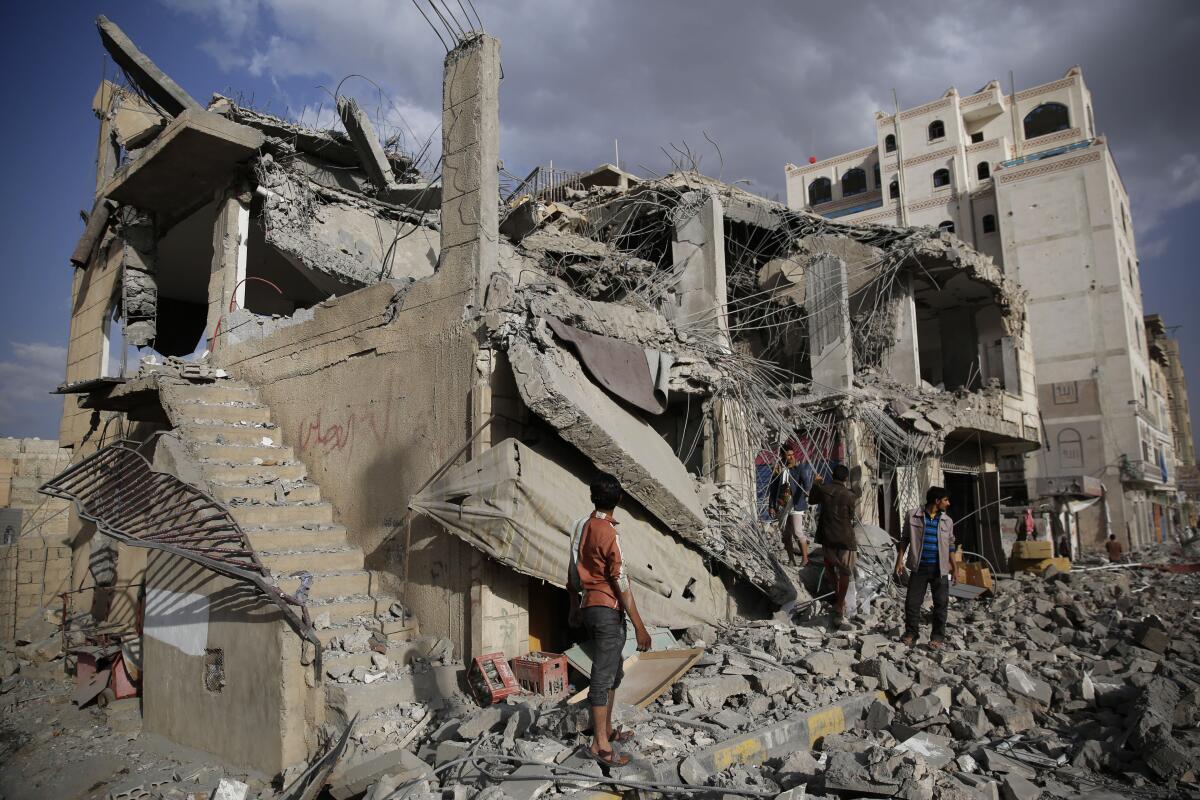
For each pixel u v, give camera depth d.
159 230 14.59
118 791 6.20
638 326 9.39
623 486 7.81
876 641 7.64
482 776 4.87
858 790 4.47
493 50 8.12
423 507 7.30
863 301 16.78
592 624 4.86
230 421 10.11
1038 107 39.06
